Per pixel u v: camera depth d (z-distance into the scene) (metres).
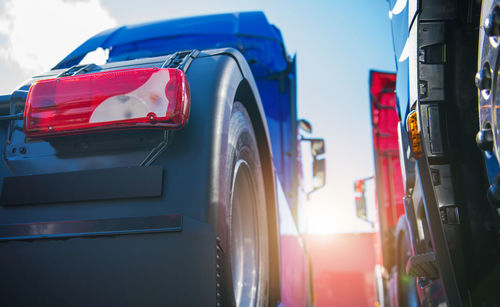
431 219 1.34
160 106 1.00
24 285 1.01
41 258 1.01
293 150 3.39
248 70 1.44
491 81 0.93
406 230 2.73
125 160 1.05
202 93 1.12
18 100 1.15
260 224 1.72
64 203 1.04
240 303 1.49
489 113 0.94
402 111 1.79
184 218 0.98
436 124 1.39
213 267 0.94
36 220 1.04
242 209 1.63
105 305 0.97
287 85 3.38
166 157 1.04
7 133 1.15
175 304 0.94
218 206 1.00
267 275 1.75
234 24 3.03
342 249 13.55
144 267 0.97
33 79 1.31
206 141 1.04
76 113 1.02
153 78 1.02
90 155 1.07
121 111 1.01
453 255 1.33
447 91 1.40
